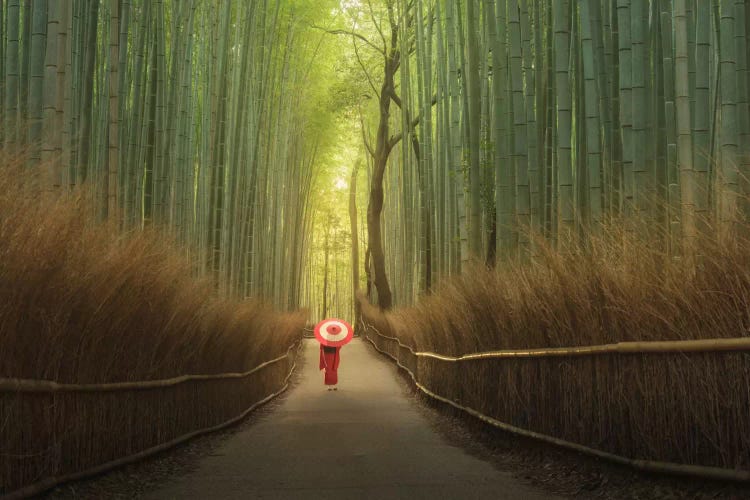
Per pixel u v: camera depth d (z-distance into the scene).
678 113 5.20
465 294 7.96
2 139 3.78
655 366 4.10
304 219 32.34
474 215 10.15
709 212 3.88
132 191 8.20
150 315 5.41
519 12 8.89
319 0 18.36
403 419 9.60
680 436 3.89
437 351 10.75
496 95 8.67
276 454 6.61
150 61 9.28
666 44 6.24
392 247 28.17
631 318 4.32
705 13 5.20
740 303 3.45
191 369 7.06
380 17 21.44
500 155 8.57
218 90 11.41
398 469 5.70
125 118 8.78
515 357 6.50
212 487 4.98
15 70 5.86
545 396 5.81
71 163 7.09
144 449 5.62
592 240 5.02
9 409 3.52
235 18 14.21
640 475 4.26
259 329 10.55
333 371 14.41
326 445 7.20
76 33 7.50
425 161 16.50
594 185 6.30
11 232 3.41
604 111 7.02
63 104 5.54
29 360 3.77
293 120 24.03
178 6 10.08
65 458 4.24
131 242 5.25
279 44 19.30
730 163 4.80
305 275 41.69
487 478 5.24
